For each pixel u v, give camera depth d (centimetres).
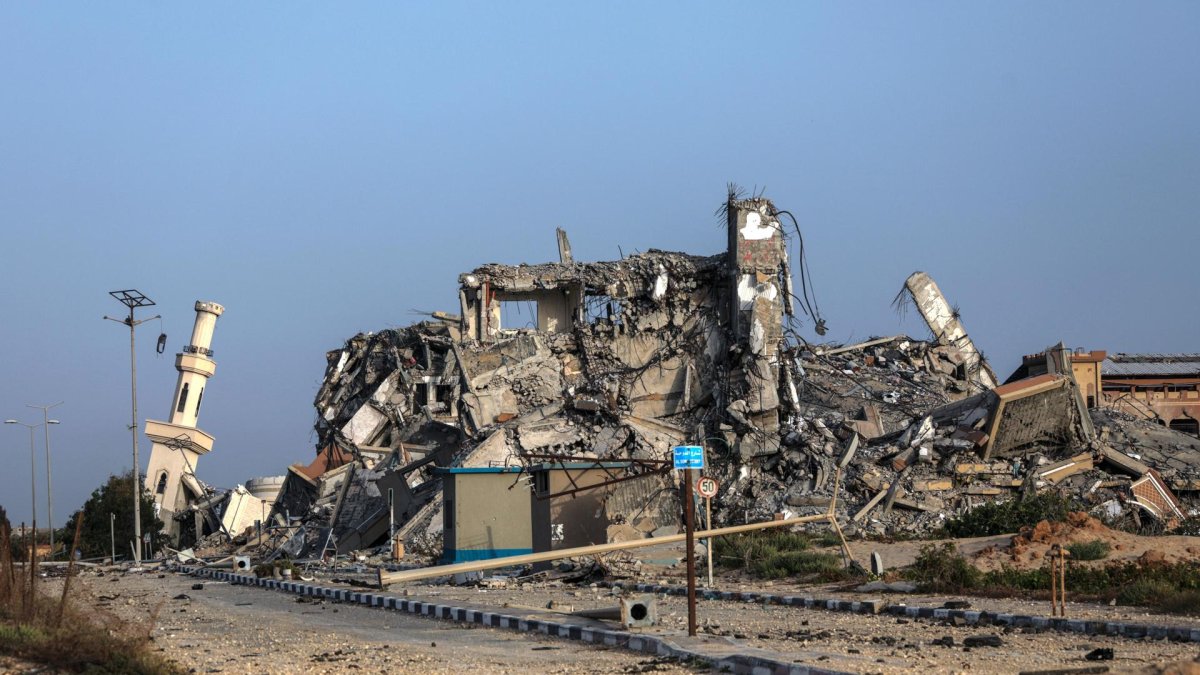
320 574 4559
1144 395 9206
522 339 7875
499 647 1956
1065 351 5706
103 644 1755
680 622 2230
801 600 2661
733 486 6216
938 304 8319
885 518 5325
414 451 7612
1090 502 5159
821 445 6156
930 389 7438
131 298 6419
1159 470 5609
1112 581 2666
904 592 2780
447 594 3162
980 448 5612
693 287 7575
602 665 1691
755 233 7019
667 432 6800
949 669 1523
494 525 4338
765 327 6888
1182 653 1702
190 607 3042
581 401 6938
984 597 2630
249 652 1948
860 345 8181
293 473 8262
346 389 8781
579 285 7906
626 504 4291
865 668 1525
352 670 1692
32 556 2200
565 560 3959
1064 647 1803
